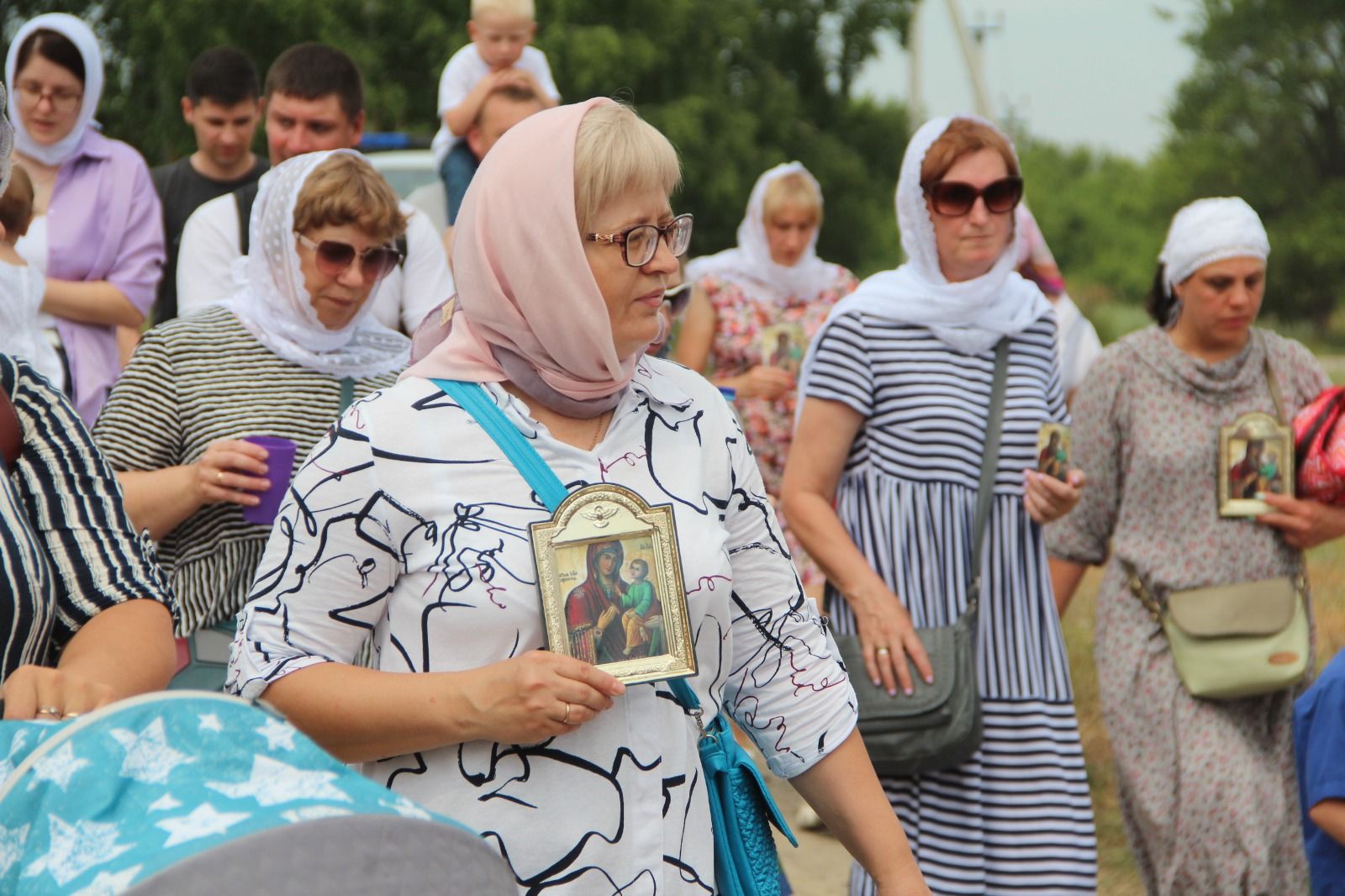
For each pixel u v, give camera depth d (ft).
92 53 18.90
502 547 8.15
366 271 13.14
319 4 76.38
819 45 109.60
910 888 9.12
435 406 8.34
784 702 9.27
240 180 22.49
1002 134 14.24
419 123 81.25
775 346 23.30
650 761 8.30
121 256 19.02
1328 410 15.71
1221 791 15.17
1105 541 16.60
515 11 23.18
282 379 13.20
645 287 8.41
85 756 6.09
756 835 8.96
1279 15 150.51
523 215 8.23
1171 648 15.72
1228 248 15.64
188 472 12.37
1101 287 167.94
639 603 8.20
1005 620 13.75
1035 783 13.64
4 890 5.89
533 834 8.06
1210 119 153.17
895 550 13.76
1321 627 28.43
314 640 8.33
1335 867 13.70
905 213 14.24
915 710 13.16
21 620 7.71
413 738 8.00
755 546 9.18
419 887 6.02
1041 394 14.12
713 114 91.56
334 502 8.20
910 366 13.87
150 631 8.13
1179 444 15.83
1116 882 18.86
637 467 8.60
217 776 6.11
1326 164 149.28
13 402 8.46
